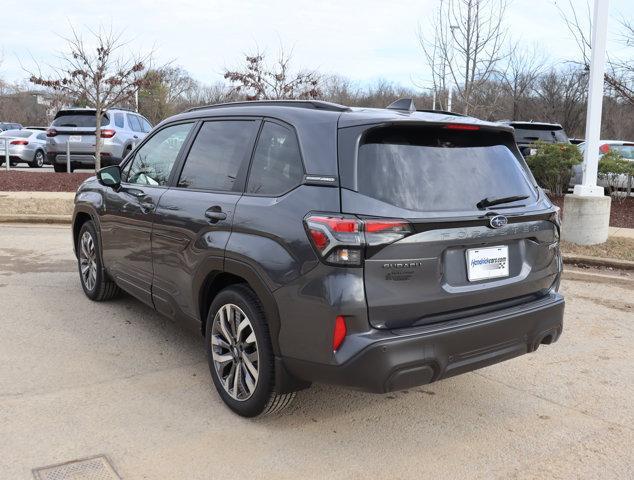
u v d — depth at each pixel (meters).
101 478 3.02
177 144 4.68
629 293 7.11
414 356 3.11
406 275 3.15
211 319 3.90
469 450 3.44
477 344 3.35
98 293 5.82
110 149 15.63
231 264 3.64
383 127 3.32
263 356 3.47
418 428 3.69
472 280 3.42
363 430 3.64
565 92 27.92
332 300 3.07
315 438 3.52
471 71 17.14
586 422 3.82
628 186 13.66
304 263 3.20
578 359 4.94
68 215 10.78
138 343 4.90
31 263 7.54
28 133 23.05
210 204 3.95
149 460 3.21
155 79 16.89
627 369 4.74
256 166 3.81
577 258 8.27
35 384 4.07
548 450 3.46
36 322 5.31
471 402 4.08
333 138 3.36
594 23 8.52
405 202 3.21
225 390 3.81
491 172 3.66
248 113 4.07
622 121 25.66
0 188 13.33
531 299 3.78
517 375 4.58
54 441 3.35
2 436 3.38
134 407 3.80
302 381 3.47
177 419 3.67
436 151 3.49
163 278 4.50
